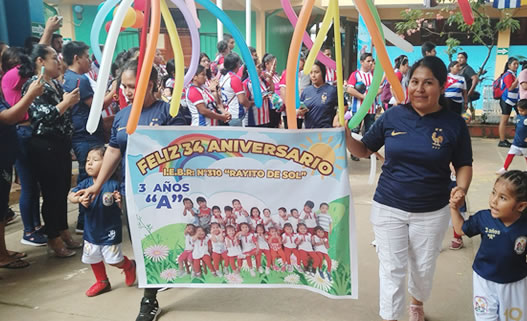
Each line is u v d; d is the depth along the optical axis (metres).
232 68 5.61
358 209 5.12
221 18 2.29
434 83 2.24
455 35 12.65
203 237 2.74
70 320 2.92
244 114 5.68
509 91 8.59
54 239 3.94
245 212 2.69
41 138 3.74
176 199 2.70
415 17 10.61
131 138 2.62
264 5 12.68
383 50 2.05
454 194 2.23
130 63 2.87
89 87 4.30
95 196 3.01
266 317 2.92
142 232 2.73
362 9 1.99
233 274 2.78
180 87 2.35
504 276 2.21
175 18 11.48
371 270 3.59
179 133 2.62
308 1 2.00
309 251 2.70
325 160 2.59
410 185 2.37
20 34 5.52
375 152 2.61
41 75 3.34
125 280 3.46
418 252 2.46
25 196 4.19
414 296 2.63
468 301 3.07
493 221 2.22
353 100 7.19
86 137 4.36
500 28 9.94
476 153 8.21
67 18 12.05
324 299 3.16
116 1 2.31
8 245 4.25
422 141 2.32
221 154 2.63
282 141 2.59
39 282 3.49
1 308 3.09
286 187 2.64
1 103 3.53
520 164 7.23
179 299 3.18
